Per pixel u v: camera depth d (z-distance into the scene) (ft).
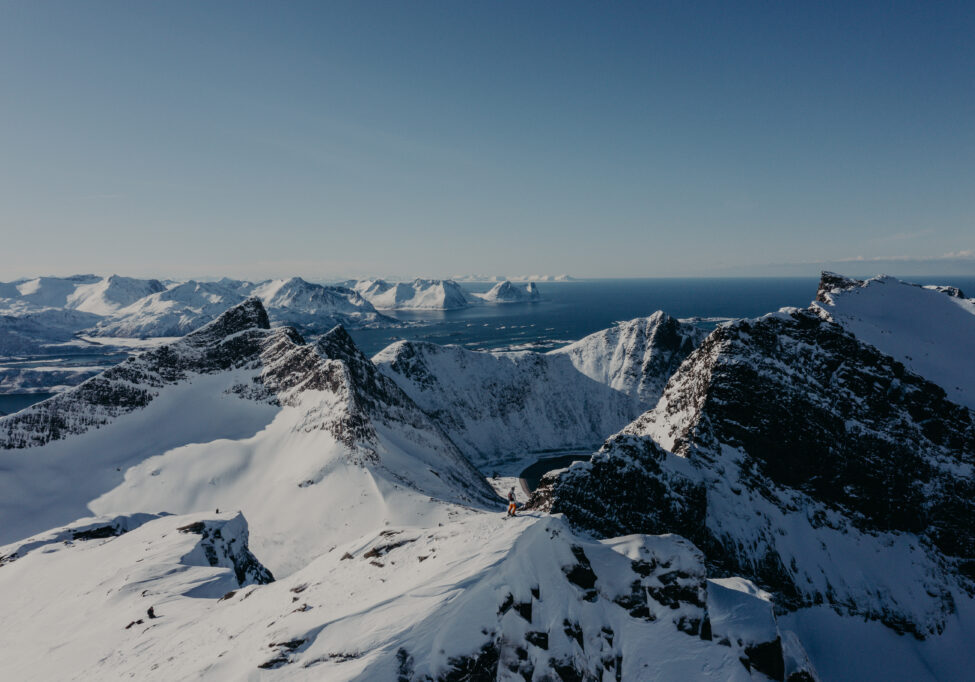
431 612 75.36
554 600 86.38
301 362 473.26
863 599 201.46
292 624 84.53
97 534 209.46
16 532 315.99
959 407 249.75
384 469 337.11
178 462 380.78
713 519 208.23
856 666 176.96
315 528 284.82
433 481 367.66
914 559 219.61
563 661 78.43
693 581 100.01
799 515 228.02
